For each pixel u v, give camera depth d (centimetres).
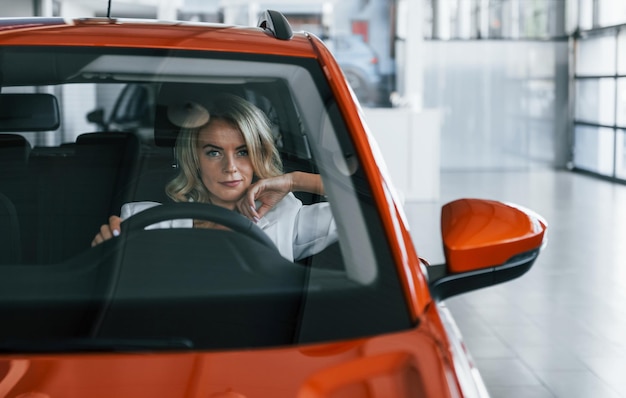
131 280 147
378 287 145
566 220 1095
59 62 169
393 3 1855
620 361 496
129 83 170
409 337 135
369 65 1858
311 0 1822
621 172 1589
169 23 186
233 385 120
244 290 146
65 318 139
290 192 164
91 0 1346
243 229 159
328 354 129
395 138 1262
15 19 186
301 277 149
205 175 168
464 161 1850
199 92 171
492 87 1839
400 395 121
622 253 856
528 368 481
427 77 1831
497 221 161
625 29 1576
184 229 158
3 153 165
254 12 1792
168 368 123
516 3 1827
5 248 155
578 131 1789
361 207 156
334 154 165
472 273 157
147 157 169
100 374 121
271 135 169
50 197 162
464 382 131
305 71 175
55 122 168
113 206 163
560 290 679
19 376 120
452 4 1823
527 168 1848
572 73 1816
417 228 1009
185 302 143
